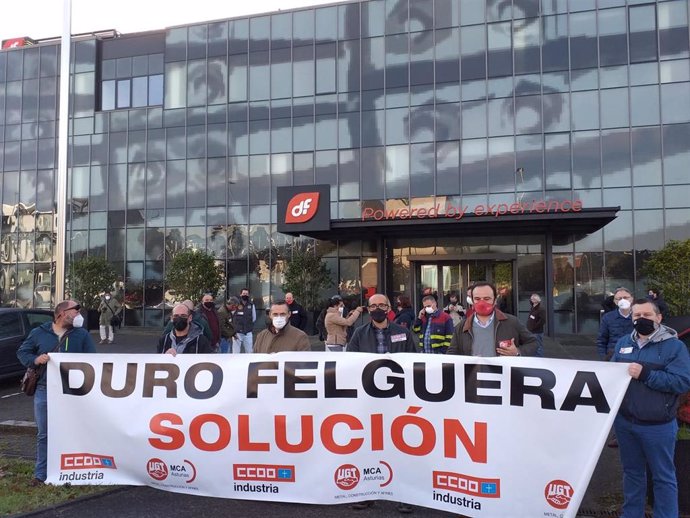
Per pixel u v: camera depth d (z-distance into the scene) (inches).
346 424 174.9
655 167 802.2
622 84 821.9
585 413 155.7
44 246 1141.1
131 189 1056.8
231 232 989.2
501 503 158.9
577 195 827.4
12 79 1182.9
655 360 152.9
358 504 181.6
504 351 178.2
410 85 909.8
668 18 812.6
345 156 933.8
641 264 799.1
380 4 933.8
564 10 851.4
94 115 1094.4
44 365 206.2
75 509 182.5
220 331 403.2
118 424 187.6
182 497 193.0
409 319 430.9
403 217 770.2
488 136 869.2
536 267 836.6
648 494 177.2
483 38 882.8
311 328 866.8
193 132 1024.9
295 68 973.8
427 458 167.9
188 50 1037.2
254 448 178.7
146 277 1037.2
